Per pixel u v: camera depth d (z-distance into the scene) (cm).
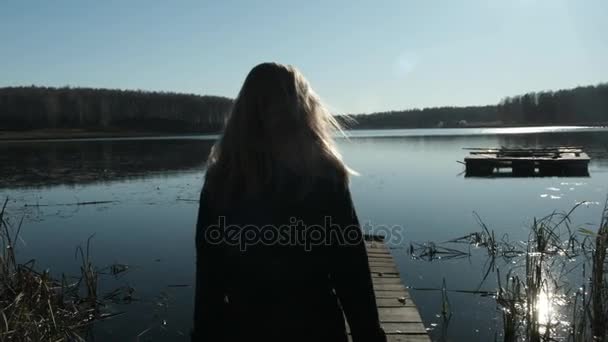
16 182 2119
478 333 557
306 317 151
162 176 2280
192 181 2070
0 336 445
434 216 1226
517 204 1362
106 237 1098
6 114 8881
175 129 10150
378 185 1806
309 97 165
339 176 153
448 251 894
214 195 159
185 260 901
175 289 739
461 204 1384
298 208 150
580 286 669
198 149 4553
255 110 155
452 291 691
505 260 826
